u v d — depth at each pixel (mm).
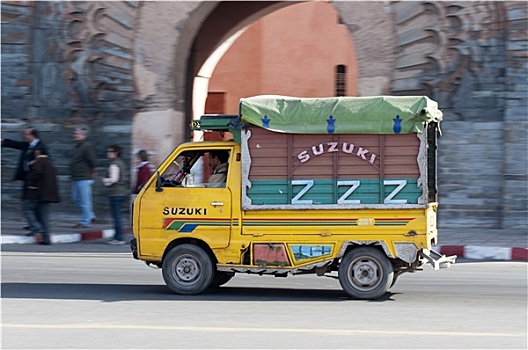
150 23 29672
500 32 26422
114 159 24969
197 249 15438
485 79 26578
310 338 11586
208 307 14266
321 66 40531
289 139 15047
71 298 15258
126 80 29906
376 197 14836
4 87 30672
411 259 14758
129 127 29906
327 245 14969
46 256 22188
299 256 15062
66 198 30344
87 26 30078
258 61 41312
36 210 24656
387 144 14828
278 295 15672
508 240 23828
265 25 41156
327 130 14859
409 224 14758
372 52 27531
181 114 30125
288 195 15039
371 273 14961
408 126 14641
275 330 12172
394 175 14805
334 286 16938
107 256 22250
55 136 30359
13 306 14352
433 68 26984
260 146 15125
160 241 15492
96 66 30141
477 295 15766
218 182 15438
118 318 13172
